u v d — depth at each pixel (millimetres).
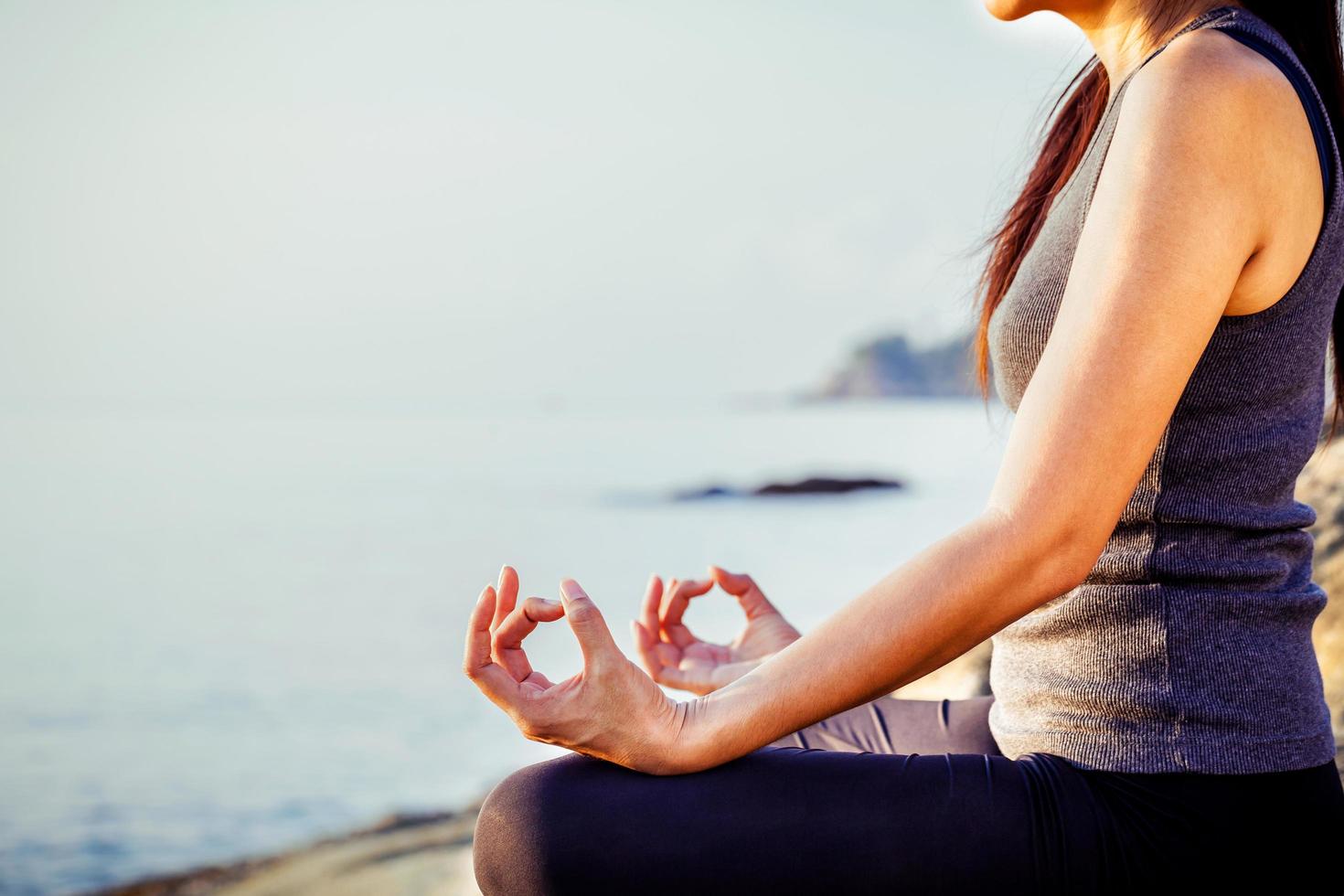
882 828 979
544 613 1024
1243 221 914
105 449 50188
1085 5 1173
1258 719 979
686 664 1550
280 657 12789
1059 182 1341
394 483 34375
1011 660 1131
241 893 4285
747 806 994
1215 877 971
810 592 16250
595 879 989
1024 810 984
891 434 54438
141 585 18031
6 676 12023
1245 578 995
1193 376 976
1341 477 2490
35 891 6172
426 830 4762
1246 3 1074
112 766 8734
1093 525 924
